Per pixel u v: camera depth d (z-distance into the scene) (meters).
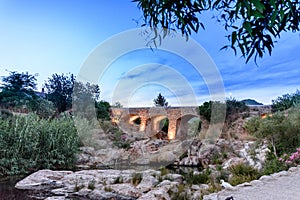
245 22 0.65
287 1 0.66
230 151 9.00
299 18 0.76
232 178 5.55
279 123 6.93
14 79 12.03
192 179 6.04
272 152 6.80
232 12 0.87
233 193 4.29
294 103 9.70
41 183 5.72
